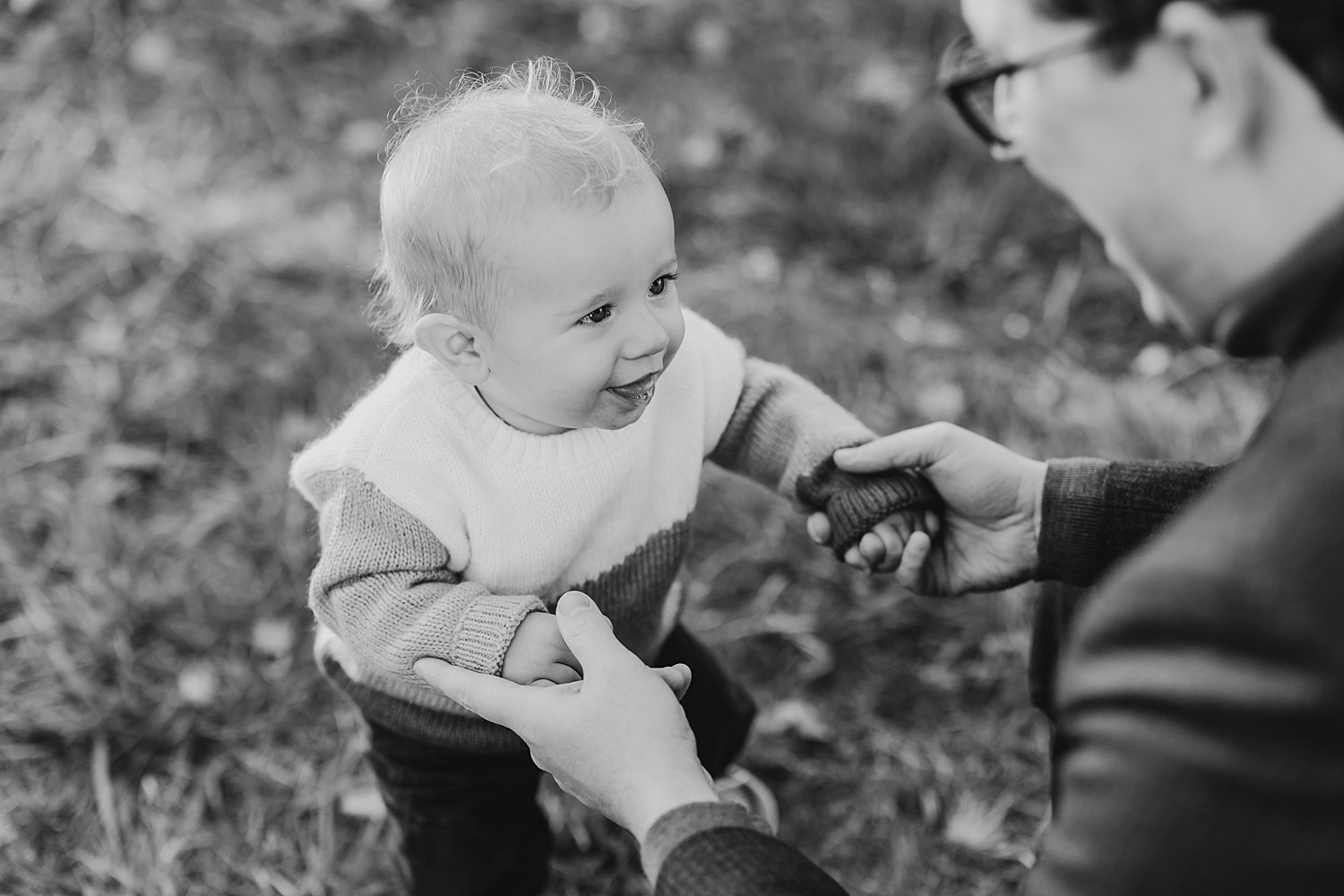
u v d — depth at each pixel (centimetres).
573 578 142
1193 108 87
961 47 113
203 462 254
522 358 120
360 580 130
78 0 345
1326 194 85
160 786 204
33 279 282
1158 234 94
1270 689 77
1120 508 139
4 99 323
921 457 143
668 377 142
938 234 309
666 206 121
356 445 132
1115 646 86
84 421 255
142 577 231
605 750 114
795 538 247
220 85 333
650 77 341
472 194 116
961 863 201
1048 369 280
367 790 205
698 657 169
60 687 214
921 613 237
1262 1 80
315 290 286
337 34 348
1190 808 80
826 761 216
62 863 192
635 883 196
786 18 363
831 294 295
